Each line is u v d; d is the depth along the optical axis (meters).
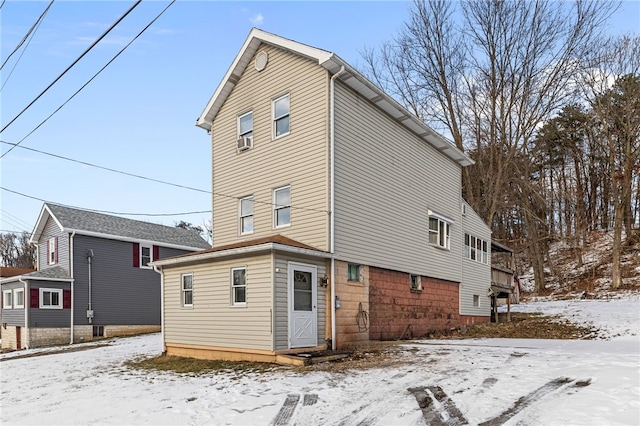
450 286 19.16
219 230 15.46
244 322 11.32
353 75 12.95
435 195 18.45
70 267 23.33
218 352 11.91
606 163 36.41
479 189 31.53
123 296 25.28
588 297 27.80
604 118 29.38
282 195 13.73
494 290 22.62
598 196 40.06
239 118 15.38
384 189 14.90
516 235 41.12
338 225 12.55
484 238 23.52
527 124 29.23
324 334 12.00
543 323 19.66
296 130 13.45
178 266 13.50
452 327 18.86
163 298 13.94
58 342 22.53
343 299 12.65
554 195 37.00
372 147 14.41
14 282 23.62
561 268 36.47
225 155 15.65
